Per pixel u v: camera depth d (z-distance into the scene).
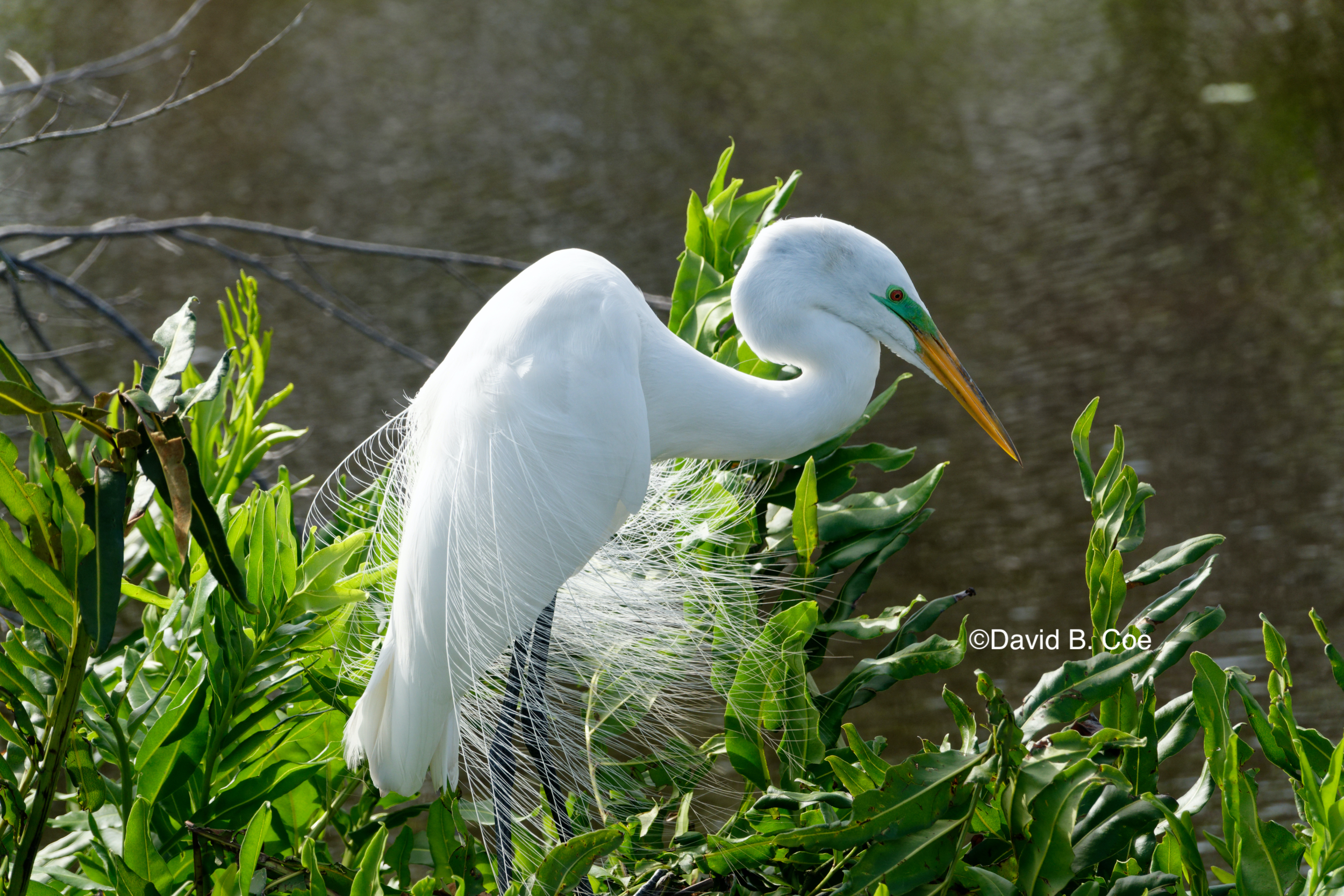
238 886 3.99
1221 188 27.19
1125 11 42.09
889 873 3.83
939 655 4.69
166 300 20.91
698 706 5.46
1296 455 16.97
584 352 4.94
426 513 4.89
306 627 4.82
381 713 4.84
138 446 3.73
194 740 4.73
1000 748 3.77
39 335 9.11
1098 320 21.62
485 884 5.14
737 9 43.50
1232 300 21.81
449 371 5.16
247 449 6.18
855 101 34.50
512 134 31.53
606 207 26.50
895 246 25.25
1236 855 3.78
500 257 23.48
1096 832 3.93
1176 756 11.80
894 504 5.25
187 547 3.60
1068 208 26.75
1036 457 17.45
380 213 25.77
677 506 5.86
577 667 5.64
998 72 36.78
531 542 4.88
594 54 38.66
